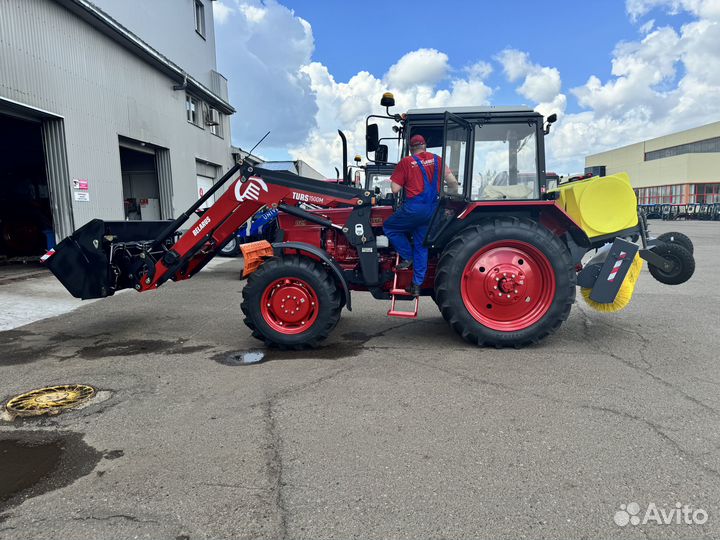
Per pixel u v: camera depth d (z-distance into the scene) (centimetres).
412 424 309
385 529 211
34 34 909
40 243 1250
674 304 681
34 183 1378
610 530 209
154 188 1522
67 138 1002
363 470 257
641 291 791
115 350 489
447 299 469
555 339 505
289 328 477
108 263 527
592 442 284
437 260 518
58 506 231
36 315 648
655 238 609
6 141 1280
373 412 328
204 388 379
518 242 464
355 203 491
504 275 468
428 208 464
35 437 302
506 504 227
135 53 1276
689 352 456
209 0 1892
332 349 479
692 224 3161
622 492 236
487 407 334
